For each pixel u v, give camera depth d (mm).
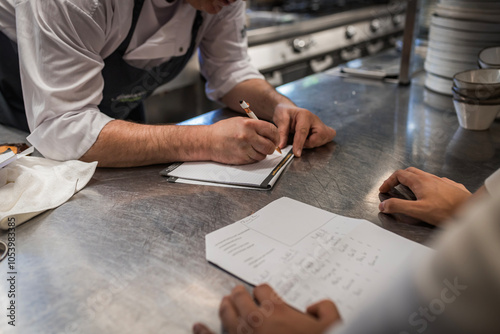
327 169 953
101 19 963
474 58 1349
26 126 1184
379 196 828
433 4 1775
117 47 1108
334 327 442
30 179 822
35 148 1048
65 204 810
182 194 843
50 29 893
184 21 1200
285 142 1070
